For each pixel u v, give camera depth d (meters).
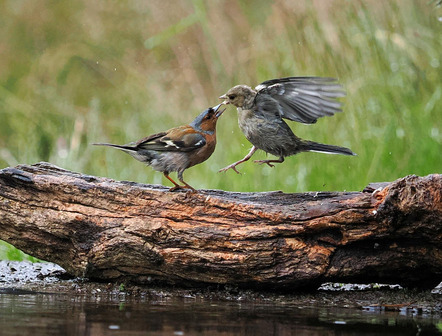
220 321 8.08
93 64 24.67
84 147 19.98
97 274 10.42
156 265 9.91
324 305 9.27
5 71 24.67
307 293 9.98
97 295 9.74
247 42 21.20
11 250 13.37
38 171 10.38
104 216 10.00
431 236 9.11
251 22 21.59
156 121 20.70
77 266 10.31
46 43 25.56
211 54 21.28
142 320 8.03
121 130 20.58
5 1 26.11
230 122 18.22
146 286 10.23
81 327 7.58
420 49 16.42
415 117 15.39
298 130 16.12
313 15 17.16
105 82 24.25
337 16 16.95
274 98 10.80
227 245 9.59
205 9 22.14
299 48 17.30
